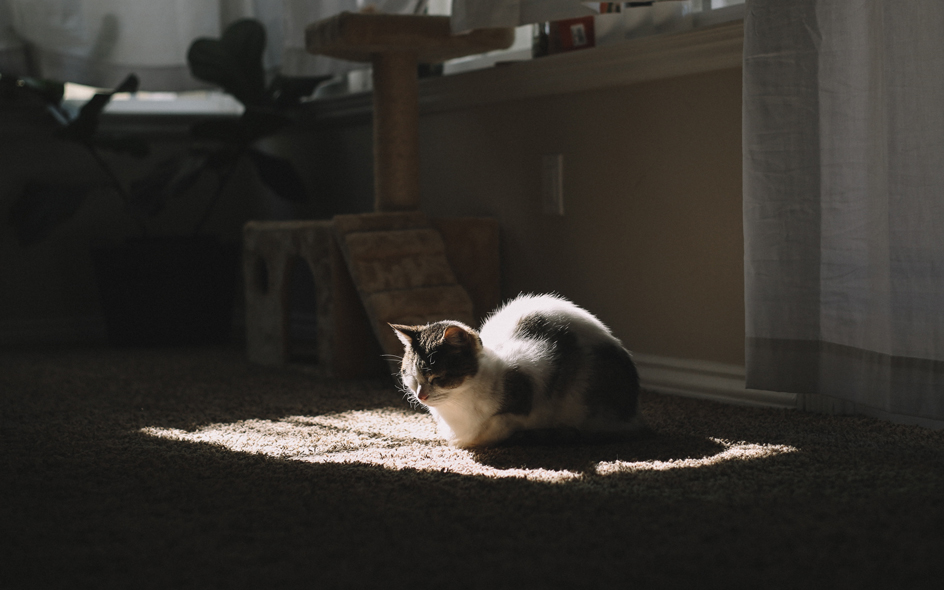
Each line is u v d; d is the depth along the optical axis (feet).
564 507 4.01
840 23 5.38
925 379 4.96
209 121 10.43
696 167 7.09
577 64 7.82
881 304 5.18
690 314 7.30
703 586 3.09
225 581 3.21
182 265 10.85
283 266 8.82
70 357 10.03
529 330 5.56
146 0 11.09
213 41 10.80
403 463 4.96
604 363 5.38
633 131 7.57
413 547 3.51
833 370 5.63
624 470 4.66
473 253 8.71
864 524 3.70
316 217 12.13
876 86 5.15
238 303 13.29
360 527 3.77
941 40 4.78
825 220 5.58
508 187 8.93
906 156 4.97
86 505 4.17
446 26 8.07
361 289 7.72
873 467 4.67
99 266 10.76
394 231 8.13
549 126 8.38
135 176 12.30
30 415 6.61
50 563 3.42
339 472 4.73
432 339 5.26
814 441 5.39
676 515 3.87
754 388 6.03
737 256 6.86
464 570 3.26
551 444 5.36
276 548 3.54
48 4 10.44
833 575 3.17
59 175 11.73
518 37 9.31
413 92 8.64
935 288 4.90
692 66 6.93
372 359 8.39
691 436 5.58
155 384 8.09
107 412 6.73
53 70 10.52
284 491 4.37
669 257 7.41
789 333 5.82
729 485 4.35
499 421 5.34
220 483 4.53
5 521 3.93
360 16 7.78
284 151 12.69
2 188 11.37
